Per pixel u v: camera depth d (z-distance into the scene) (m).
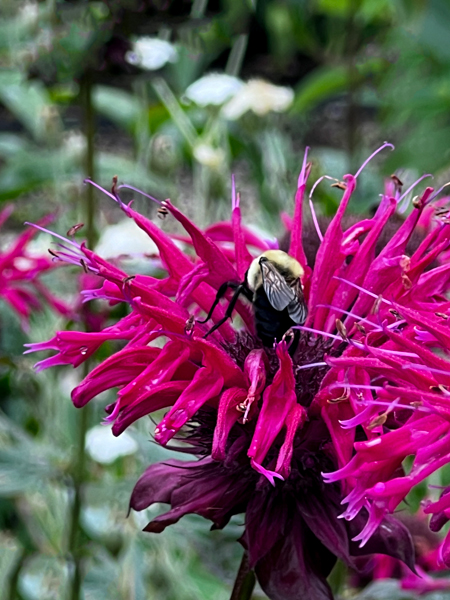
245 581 0.19
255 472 0.18
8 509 0.30
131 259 0.24
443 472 0.26
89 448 0.26
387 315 0.17
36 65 0.25
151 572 0.26
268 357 0.19
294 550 0.18
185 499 0.18
